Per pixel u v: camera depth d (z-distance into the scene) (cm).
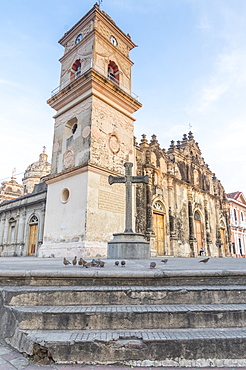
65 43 2392
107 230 1752
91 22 2138
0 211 3216
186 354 354
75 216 1728
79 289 454
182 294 461
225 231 3734
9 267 630
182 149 3253
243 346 362
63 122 2102
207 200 3372
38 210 2655
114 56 2214
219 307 432
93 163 1755
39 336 369
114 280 490
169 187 2697
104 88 1942
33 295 448
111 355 353
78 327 399
